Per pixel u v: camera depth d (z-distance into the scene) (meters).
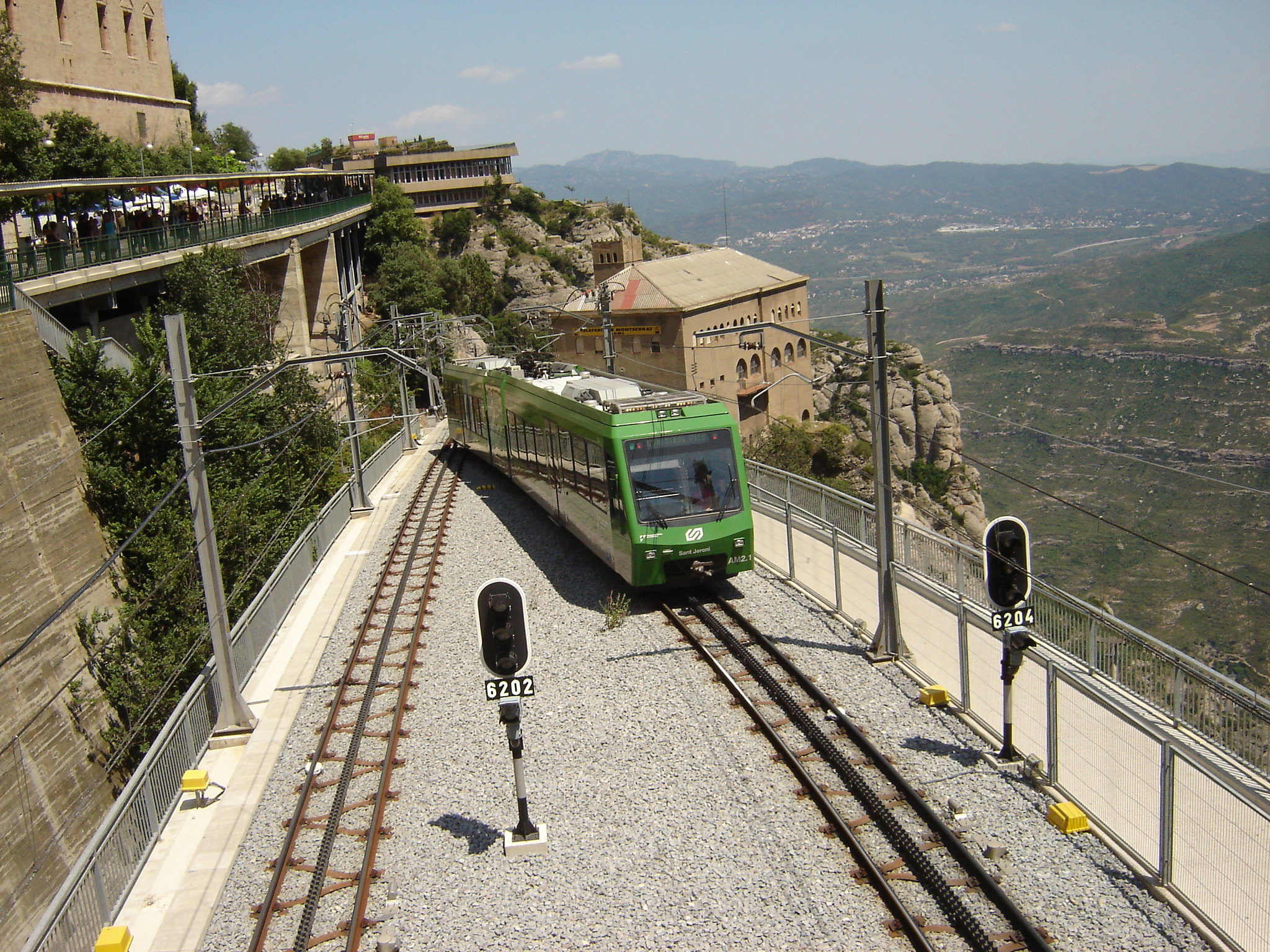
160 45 62.59
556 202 146.00
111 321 35.19
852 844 10.38
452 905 10.20
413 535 27.97
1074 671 13.61
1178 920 9.09
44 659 20.11
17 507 20.69
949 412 100.00
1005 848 10.31
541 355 55.91
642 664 16.23
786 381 84.75
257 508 27.56
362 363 53.41
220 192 49.97
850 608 17.83
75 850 19.36
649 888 10.20
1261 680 54.47
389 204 101.25
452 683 16.34
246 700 16.66
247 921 10.30
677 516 18.66
